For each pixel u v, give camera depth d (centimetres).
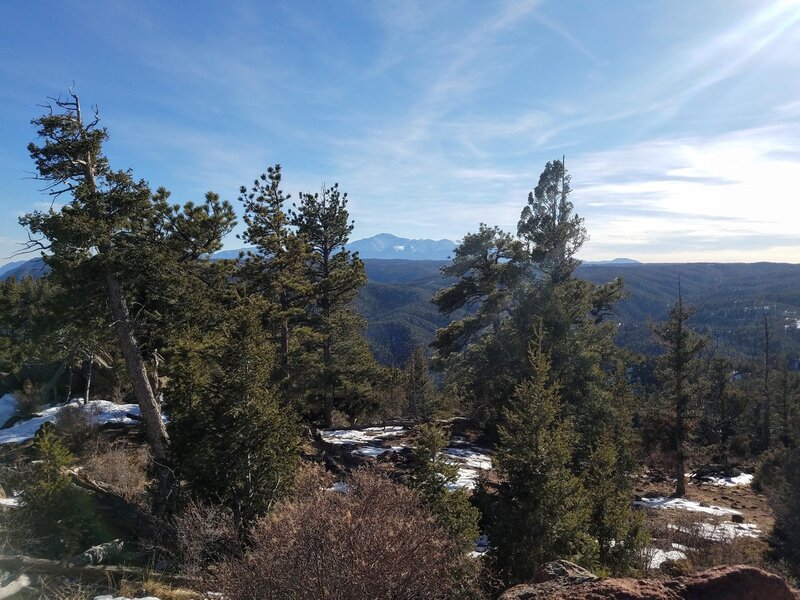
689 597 377
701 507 2111
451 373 2770
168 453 1030
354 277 2602
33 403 2569
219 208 1836
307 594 408
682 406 2500
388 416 3947
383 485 586
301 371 2241
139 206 1530
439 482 860
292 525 443
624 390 2481
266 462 877
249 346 941
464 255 3005
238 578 439
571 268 2833
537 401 941
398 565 434
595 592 389
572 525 861
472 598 655
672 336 2614
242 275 2067
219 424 895
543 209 2988
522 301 2553
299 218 2684
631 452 1831
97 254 1427
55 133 1448
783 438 4447
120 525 807
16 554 585
